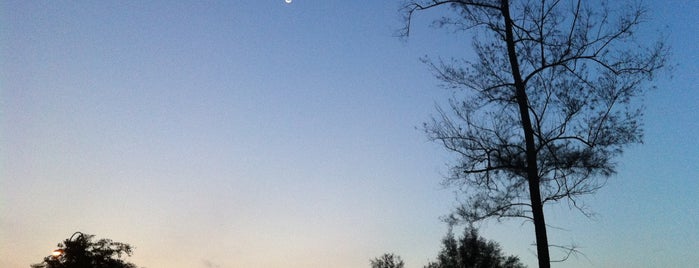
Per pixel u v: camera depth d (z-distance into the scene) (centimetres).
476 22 1672
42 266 2684
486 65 1623
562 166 1540
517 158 1580
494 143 1593
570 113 1527
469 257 2856
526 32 1606
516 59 1612
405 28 1753
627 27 1504
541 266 1477
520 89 1589
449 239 2962
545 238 1496
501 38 1638
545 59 1576
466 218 1595
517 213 1563
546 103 1562
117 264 2756
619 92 1486
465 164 1619
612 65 1512
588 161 1506
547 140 1557
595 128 1507
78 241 2727
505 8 1647
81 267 2670
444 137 1636
